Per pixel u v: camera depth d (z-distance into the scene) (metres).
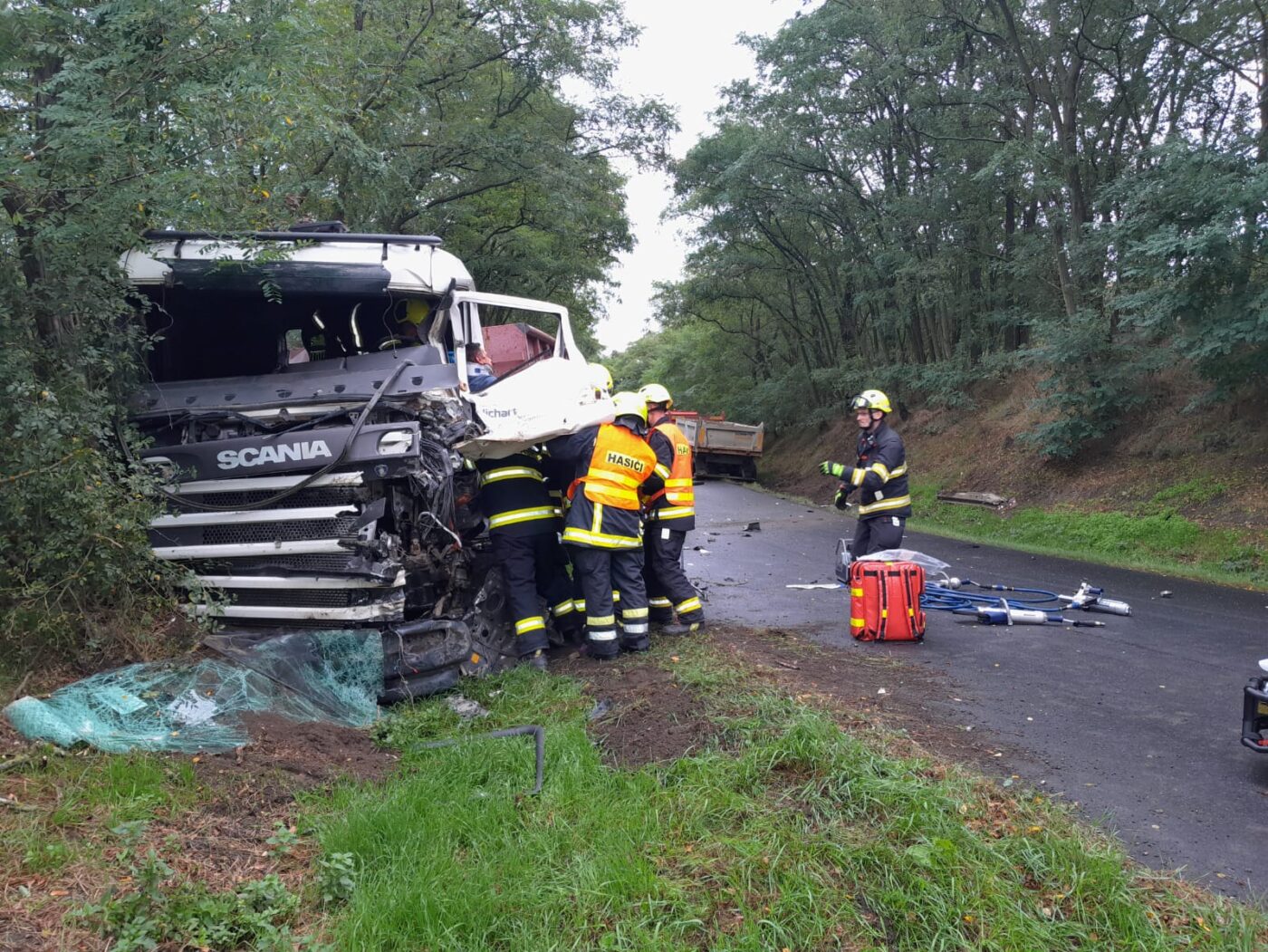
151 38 5.75
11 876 3.02
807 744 4.07
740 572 11.00
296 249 5.98
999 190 19.36
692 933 3.03
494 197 20.20
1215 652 6.94
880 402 8.09
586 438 6.27
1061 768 4.50
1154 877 3.40
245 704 4.72
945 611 8.49
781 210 24.33
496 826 3.70
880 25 19.88
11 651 4.84
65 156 5.07
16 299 5.07
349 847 3.46
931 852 3.30
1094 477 16.11
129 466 5.38
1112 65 17.42
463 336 6.75
